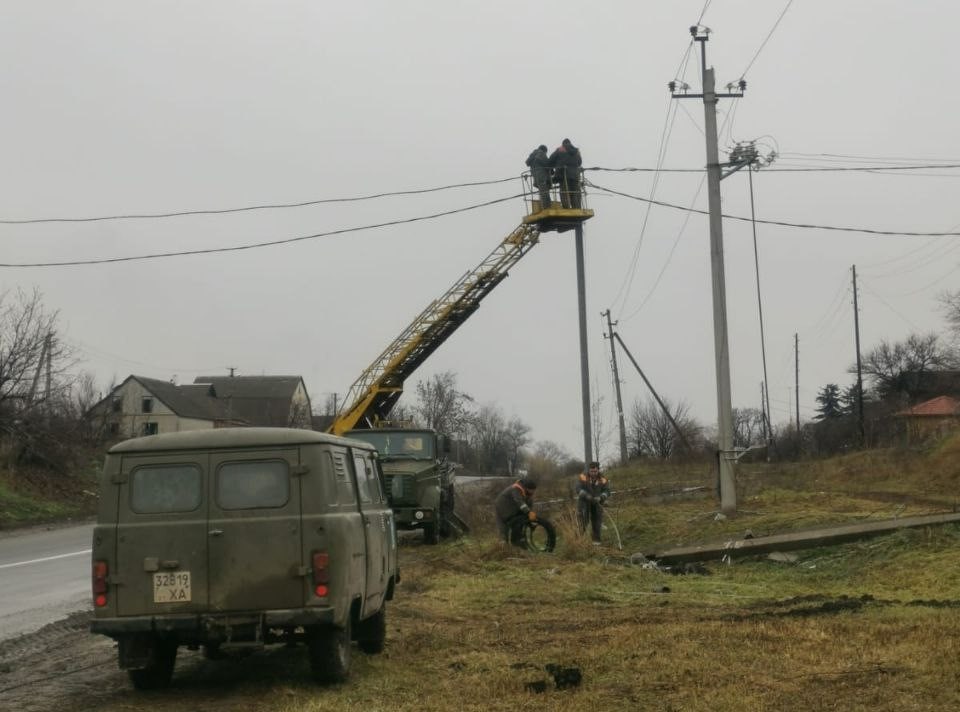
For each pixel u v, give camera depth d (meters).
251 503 8.43
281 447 8.52
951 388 74.38
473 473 79.81
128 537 8.42
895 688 7.71
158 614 8.33
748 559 17.48
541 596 13.84
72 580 17.38
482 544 20.06
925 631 9.63
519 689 8.30
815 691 7.80
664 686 8.19
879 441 58.41
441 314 31.92
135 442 8.61
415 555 20.64
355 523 9.02
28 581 17.28
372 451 10.71
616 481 42.22
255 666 9.88
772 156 25.69
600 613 12.35
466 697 8.16
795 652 9.11
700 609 12.45
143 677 8.83
